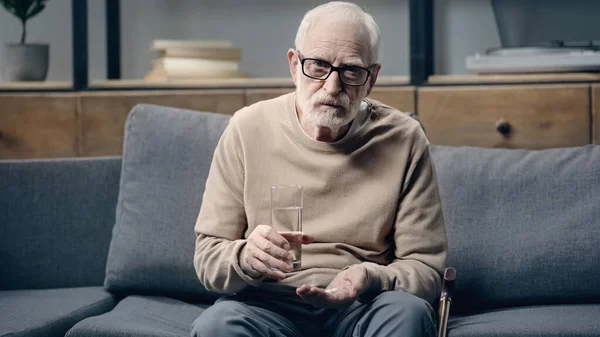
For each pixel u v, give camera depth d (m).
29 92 3.06
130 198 2.40
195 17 3.52
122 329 1.91
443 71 3.42
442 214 2.05
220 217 2.04
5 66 3.22
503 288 2.20
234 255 1.87
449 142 2.94
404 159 2.06
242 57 3.51
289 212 1.75
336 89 1.90
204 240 2.03
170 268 2.31
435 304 2.23
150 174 2.39
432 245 1.99
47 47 3.24
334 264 2.00
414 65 3.03
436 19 3.42
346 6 1.97
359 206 2.02
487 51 3.13
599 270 2.18
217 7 3.51
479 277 2.21
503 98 2.89
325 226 2.02
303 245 2.03
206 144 2.40
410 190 2.05
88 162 2.59
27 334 1.92
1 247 2.51
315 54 1.91
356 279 1.81
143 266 2.32
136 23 3.54
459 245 2.23
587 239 2.20
